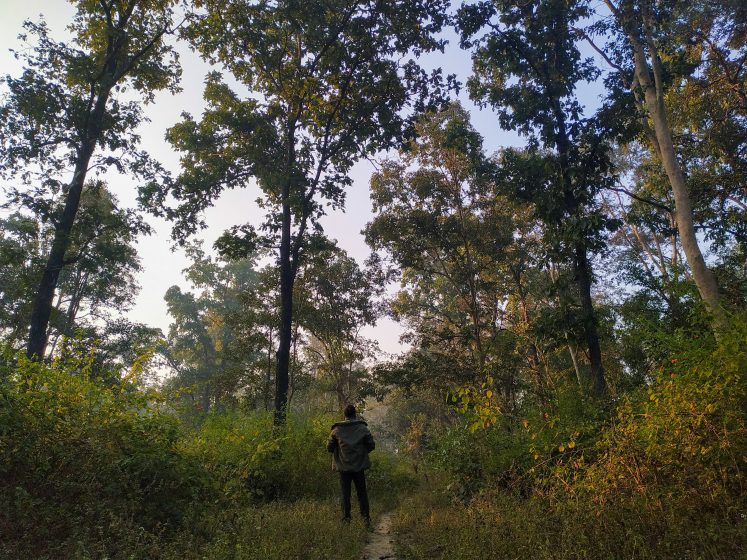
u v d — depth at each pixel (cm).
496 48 1480
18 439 489
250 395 2422
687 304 750
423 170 2652
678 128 2056
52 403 553
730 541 328
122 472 527
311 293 2953
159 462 566
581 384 952
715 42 1831
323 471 1012
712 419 442
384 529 714
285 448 977
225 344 5222
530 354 2283
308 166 1758
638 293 1169
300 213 1686
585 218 1238
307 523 567
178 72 2073
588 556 359
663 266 2641
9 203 1689
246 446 898
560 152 1460
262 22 1627
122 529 428
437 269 2995
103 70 1845
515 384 2208
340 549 489
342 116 1781
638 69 1312
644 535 371
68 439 533
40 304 1678
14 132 1747
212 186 1802
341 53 1619
